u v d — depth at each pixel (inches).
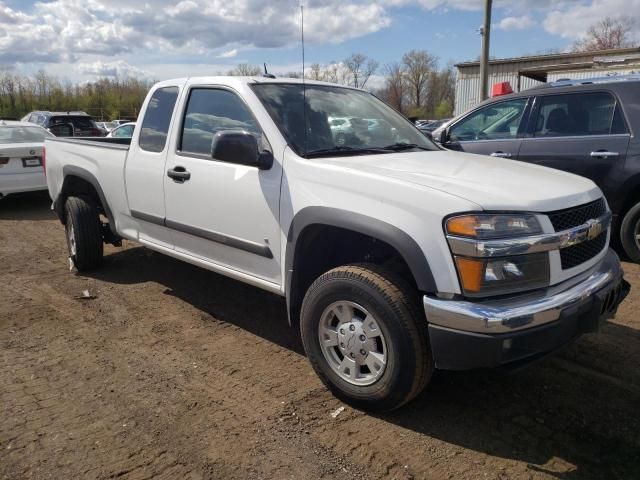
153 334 162.6
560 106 236.2
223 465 103.0
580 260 115.8
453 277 103.0
